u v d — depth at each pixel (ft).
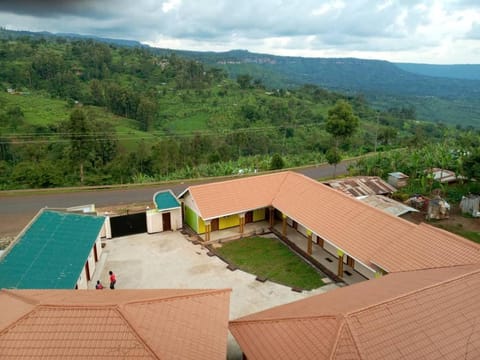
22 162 197.06
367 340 49.39
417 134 262.67
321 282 90.07
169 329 51.44
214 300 60.59
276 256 102.27
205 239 110.11
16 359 45.57
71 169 198.29
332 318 52.49
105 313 49.85
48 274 75.36
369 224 89.66
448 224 122.93
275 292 86.38
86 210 115.24
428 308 54.90
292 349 50.98
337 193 105.60
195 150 253.44
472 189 148.46
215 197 112.27
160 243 110.01
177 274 94.12
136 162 213.05
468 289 59.31
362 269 91.35
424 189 149.07
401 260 76.59
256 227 119.03
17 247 81.76
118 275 93.50
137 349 46.47
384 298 55.98
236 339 56.24
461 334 52.08
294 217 103.91
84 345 46.78
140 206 144.36
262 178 122.42
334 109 182.80
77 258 82.07
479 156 144.25
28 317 49.73
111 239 112.47
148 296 57.11
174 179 191.31
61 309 50.29
